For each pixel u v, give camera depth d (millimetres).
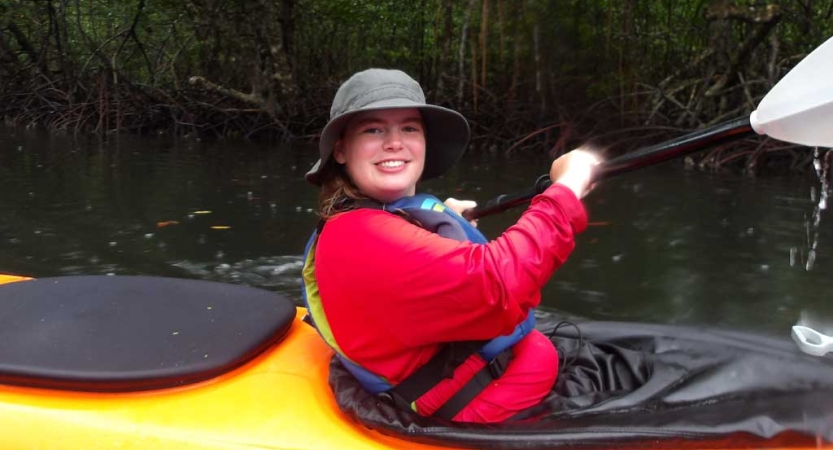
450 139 1489
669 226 4203
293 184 5805
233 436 1317
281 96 10625
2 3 12258
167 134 11117
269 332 1604
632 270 3385
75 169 6496
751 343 1635
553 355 1447
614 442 1232
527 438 1236
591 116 8398
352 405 1349
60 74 12164
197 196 5156
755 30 7195
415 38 11172
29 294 1729
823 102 1267
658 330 1754
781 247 3730
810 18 7504
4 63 12641
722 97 7613
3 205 4695
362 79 1337
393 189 1355
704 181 5852
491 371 1357
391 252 1227
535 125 8812
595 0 8461
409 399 1351
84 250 3717
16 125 12062
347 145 1364
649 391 1375
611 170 1506
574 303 2971
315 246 1451
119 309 1662
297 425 1351
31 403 1384
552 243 1225
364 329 1312
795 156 6426
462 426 1294
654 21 9039
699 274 3309
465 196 5395
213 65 11664
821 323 2746
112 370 1392
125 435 1326
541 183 1695
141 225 4242
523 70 8859
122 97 11312
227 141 10156
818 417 1274
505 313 1202
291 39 10617
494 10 8977
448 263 1185
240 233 4098
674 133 7883
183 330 1574
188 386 1442
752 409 1309
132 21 12328
